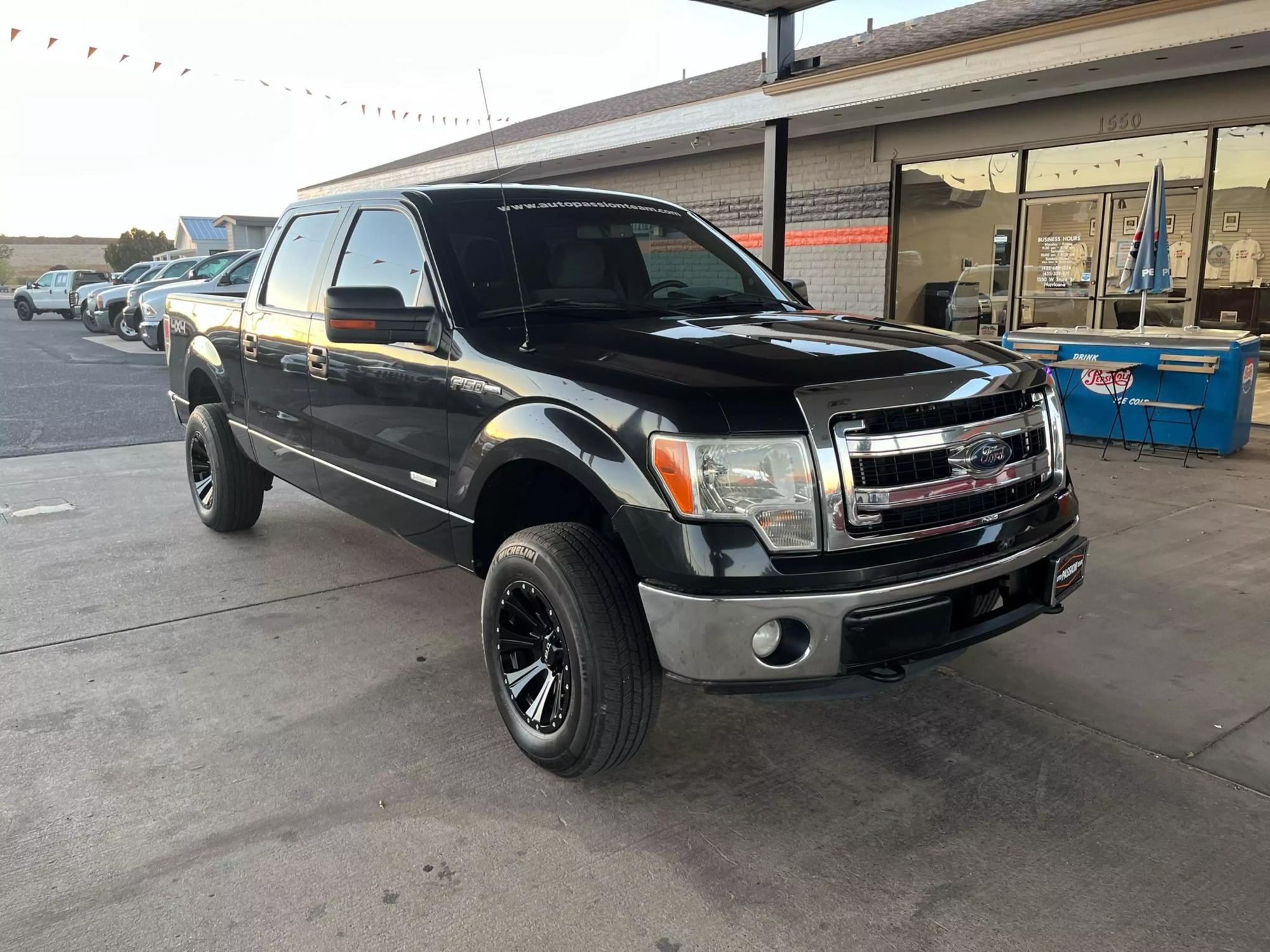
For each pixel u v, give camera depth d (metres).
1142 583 4.62
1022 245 10.91
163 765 3.04
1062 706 3.44
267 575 4.93
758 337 3.05
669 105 11.77
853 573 2.47
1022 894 2.41
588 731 2.73
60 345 20.94
